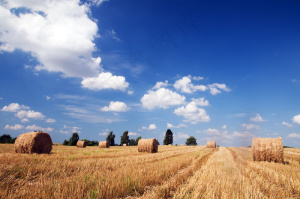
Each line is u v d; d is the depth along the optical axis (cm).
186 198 464
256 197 455
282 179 650
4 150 1577
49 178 564
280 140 1250
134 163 882
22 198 397
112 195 470
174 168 815
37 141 1432
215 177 662
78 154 1302
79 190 443
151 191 523
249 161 1262
